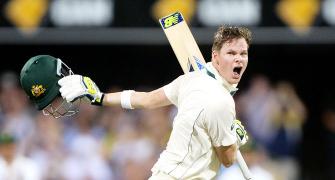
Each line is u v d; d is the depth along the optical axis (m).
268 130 39.97
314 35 36.09
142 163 36.62
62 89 19.52
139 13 36.25
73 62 42.66
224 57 19.02
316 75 43.62
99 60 42.78
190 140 18.92
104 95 20.16
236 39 18.97
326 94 43.88
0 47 41.78
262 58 43.12
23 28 36.16
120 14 36.28
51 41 36.25
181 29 20.45
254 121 40.00
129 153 36.84
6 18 36.16
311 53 43.00
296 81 43.62
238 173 33.06
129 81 43.25
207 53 38.28
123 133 37.47
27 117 39.00
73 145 37.09
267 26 35.97
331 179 42.22
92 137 37.44
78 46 42.31
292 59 43.22
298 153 41.06
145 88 43.31
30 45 41.94
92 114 37.78
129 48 42.16
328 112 43.22
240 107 40.28
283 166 39.72
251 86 42.66
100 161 37.03
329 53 42.78
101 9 36.19
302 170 42.09
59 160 36.78
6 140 33.59
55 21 36.19
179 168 19.03
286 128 40.34
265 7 35.91
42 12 36.16
